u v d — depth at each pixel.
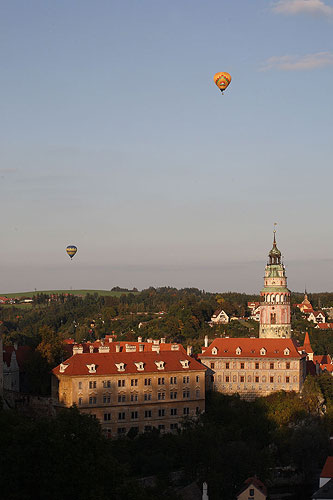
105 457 138.25
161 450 190.00
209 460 177.25
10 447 133.75
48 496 129.62
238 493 171.50
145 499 131.88
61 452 132.62
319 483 189.00
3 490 130.12
